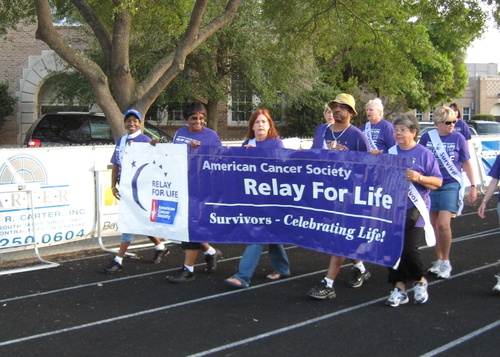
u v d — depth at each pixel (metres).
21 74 27.31
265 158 6.14
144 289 6.31
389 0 14.02
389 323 5.19
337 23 14.68
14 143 27.20
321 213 5.88
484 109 56.97
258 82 21.22
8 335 4.93
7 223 7.37
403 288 5.71
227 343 4.73
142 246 8.49
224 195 6.37
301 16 14.59
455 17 13.17
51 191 7.87
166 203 6.66
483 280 6.66
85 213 8.23
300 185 5.99
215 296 6.04
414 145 5.61
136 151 6.83
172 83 20.89
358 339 4.80
